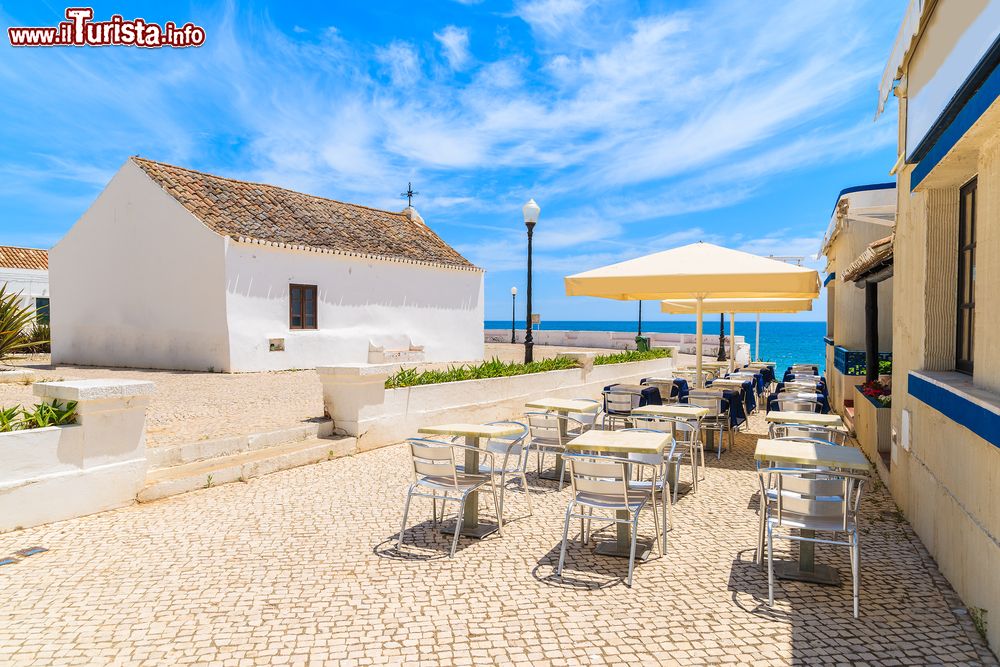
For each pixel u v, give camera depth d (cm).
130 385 604
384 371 902
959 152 408
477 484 531
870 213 934
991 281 382
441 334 2233
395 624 375
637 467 778
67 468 568
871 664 332
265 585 432
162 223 1661
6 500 525
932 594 420
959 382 425
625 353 1823
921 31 429
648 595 420
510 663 331
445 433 562
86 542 512
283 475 743
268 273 1655
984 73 309
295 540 526
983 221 396
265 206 1912
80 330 1870
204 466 711
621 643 354
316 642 353
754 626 375
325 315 1817
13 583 431
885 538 530
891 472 656
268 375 1532
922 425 519
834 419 671
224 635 360
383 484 709
